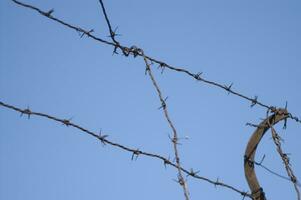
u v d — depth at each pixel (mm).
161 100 18719
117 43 19281
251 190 20531
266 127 21328
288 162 20812
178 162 17906
